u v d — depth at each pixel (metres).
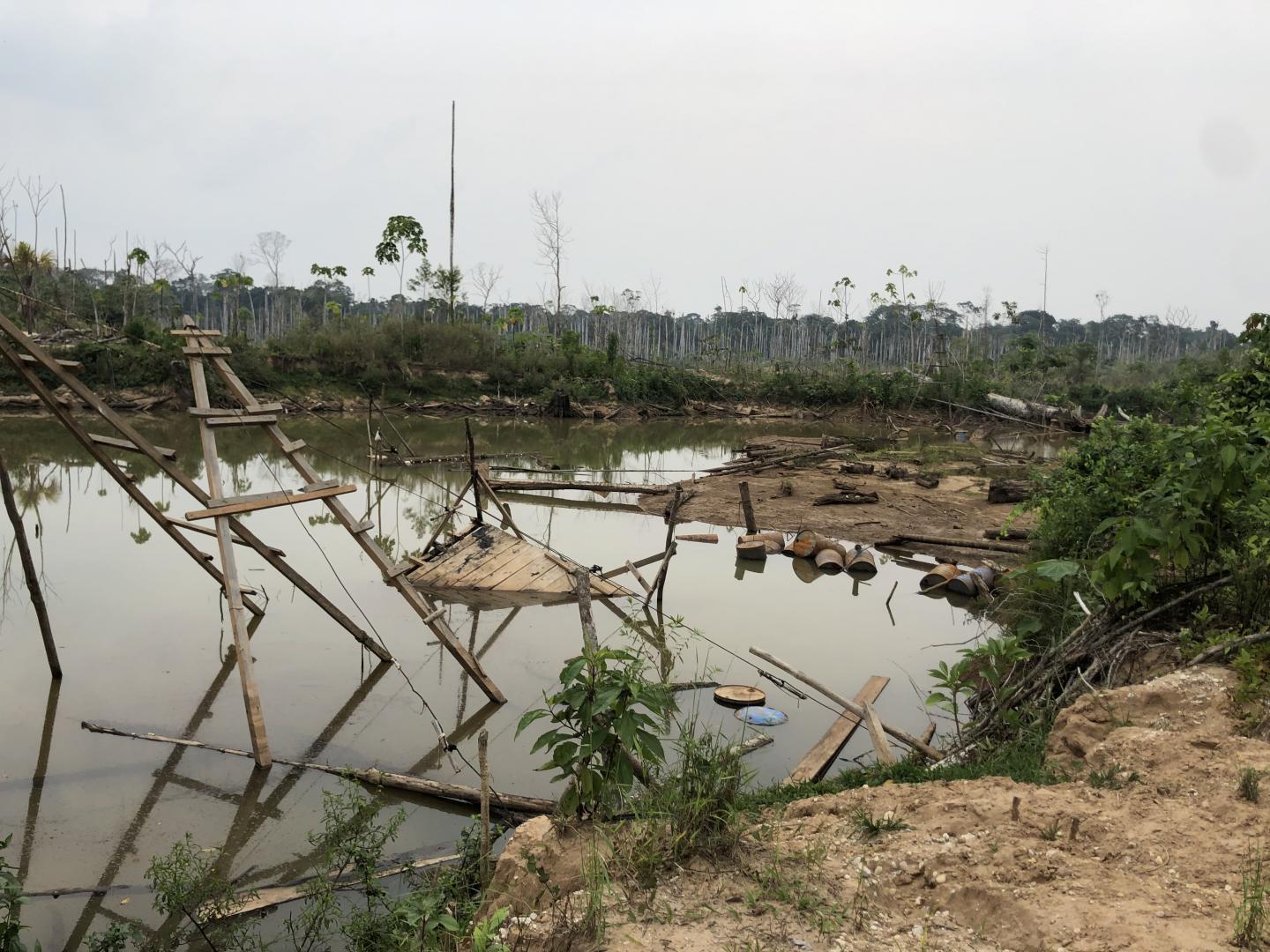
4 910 5.86
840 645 11.76
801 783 6.91
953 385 53.47
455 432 38.94
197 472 24.89
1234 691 5.95
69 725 8.86
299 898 6.00
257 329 74.38
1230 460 6.45
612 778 4.92
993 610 13.18
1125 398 49.69
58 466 25.00
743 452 33.94
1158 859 4.16
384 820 7.12
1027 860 4.23
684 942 3.75
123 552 15.77
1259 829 4.33
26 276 43.03
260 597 13.26
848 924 3.89
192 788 7.70
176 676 10.16
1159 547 6.91
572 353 54.16
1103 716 6.01
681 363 76.50
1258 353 9.78
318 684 10.06
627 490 22.50
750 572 15.94
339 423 40.00
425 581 14.25
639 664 5.29
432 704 9.62
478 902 4.98
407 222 55.31
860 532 19.17
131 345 39.53
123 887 6.23
